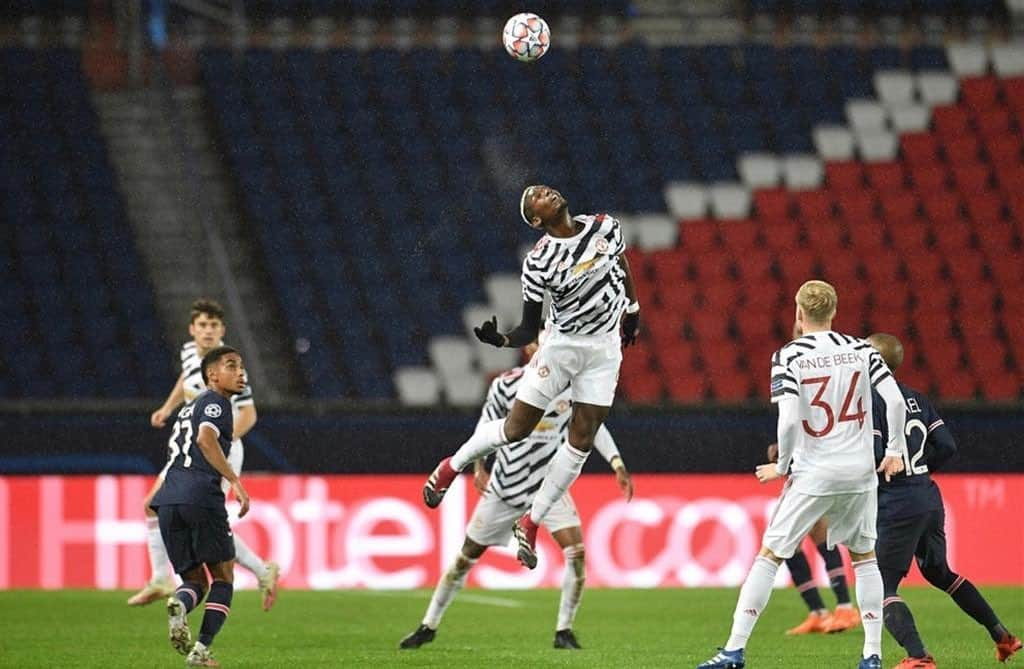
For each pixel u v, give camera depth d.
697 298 70.00
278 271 69.38
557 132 77.75
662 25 85.19
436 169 75.06
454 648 34.16
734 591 50.22
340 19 82.12
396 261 70.38
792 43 85.25
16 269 67.31
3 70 75.62
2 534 49.69
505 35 31.78
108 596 47.19
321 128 76.25
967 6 85.56
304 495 50.88
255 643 35.38
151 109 76.38
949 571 29.64
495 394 33.50
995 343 69.25
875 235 73.44
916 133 78.88
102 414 51.28
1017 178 77.00
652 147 77.38
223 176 74.75
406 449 52.16
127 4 78.19
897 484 28.97
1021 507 53.00
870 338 30.48
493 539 33.62
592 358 29.94
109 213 70.19
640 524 51.91
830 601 47.44
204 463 28.70
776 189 75.44
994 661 31.09
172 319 67.44
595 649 33.94
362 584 50.91
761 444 53.31
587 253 29.14
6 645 34.66
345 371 65.81
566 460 30.41
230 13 80.81
